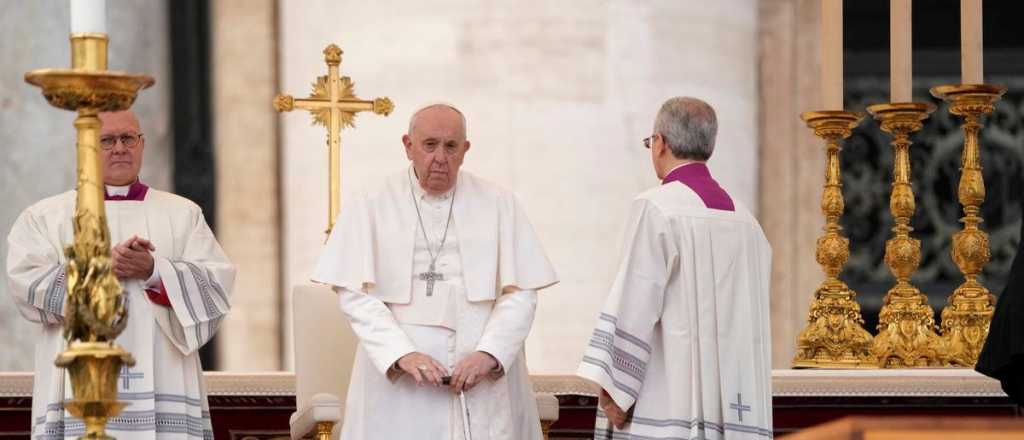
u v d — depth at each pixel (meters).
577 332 20.98
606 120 21.16
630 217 13.16
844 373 15.47
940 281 26.88
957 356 16.02
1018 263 12.10
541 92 21.06
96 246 9.50
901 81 16.20
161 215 14.41
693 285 13.05
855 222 26.89
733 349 13.12
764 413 13.23
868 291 26.80
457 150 13.70
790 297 23.98
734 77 22.12
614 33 21.23
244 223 22.62
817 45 24.06
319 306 14.91
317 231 22.28
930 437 8.06
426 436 13.34
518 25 21.11
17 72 21.77
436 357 13.51
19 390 15.33
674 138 13.41
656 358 13.07
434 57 21.19
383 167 21.36
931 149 27.05
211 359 22.45
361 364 13.60
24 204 21.72
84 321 9.43
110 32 22.50
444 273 13.71
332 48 16.52
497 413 13.46
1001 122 27.06
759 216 23.95
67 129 21.86
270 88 22.84
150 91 22.83
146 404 13.76
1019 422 8.04
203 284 14.03
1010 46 27.20
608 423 13.45
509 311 13.62
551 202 21.00
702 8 21.80
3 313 21.42
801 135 24.09
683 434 12.90
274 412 15.97
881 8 27.28
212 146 22.86
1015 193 26.92
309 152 22.33
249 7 22.88
